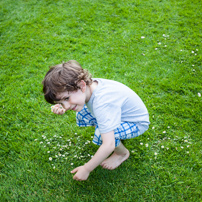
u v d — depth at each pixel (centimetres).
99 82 159
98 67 299
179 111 242
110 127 145
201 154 204
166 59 305
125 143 217
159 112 245
